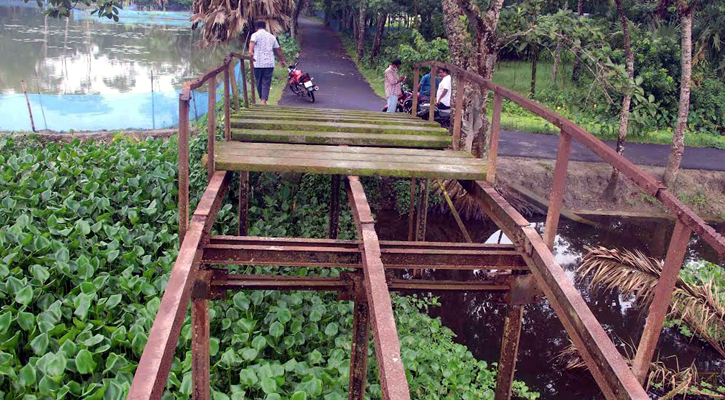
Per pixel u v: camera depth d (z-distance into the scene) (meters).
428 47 15.52
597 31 8.57
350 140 5.12
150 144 9.30
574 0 20.16
